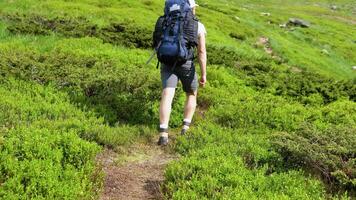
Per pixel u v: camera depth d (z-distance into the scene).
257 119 11.78
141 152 9.55
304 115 12.38
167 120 9.98
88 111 10.93
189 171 7.85
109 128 10.05
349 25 74.56
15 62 13.16
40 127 9.43
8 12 26.22
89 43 19.36
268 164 8.67
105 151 9.31
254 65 20.25
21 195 6.63
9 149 7.70
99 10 32.91
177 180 7.67
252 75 19.06
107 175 8.23
